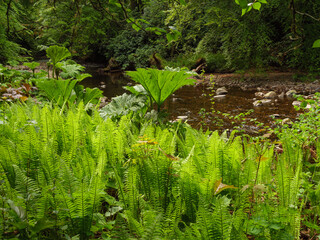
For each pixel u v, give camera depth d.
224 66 13.34
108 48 20.08
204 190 1.73
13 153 1.83
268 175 2.11
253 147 2.37
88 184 1.69
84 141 2.36
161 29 1.95
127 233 1.32
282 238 1.42
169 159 1.88
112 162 2.13
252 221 1.49
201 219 1.35
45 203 1.41
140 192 1.92
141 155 1.98
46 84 4.47
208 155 2.05
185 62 15.00
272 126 5.49
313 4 9.25
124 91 10.70
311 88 9.51
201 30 15.22
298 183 1.84
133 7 16.75
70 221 1.49
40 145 2.00
